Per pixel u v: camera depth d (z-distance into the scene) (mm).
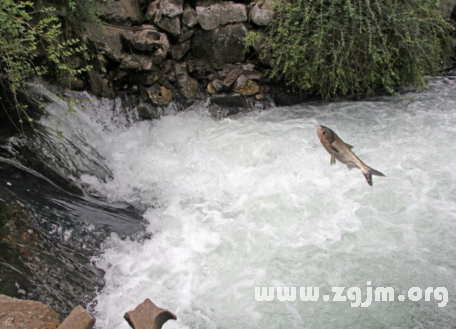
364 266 3615
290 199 4254
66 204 3945
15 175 3881
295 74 5625
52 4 4891
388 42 5457
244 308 3346
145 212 4262
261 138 5051
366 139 5000
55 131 4477
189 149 5039
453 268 3574
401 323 3215
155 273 3654
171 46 5582
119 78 5488
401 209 4094
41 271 3297
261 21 5488
